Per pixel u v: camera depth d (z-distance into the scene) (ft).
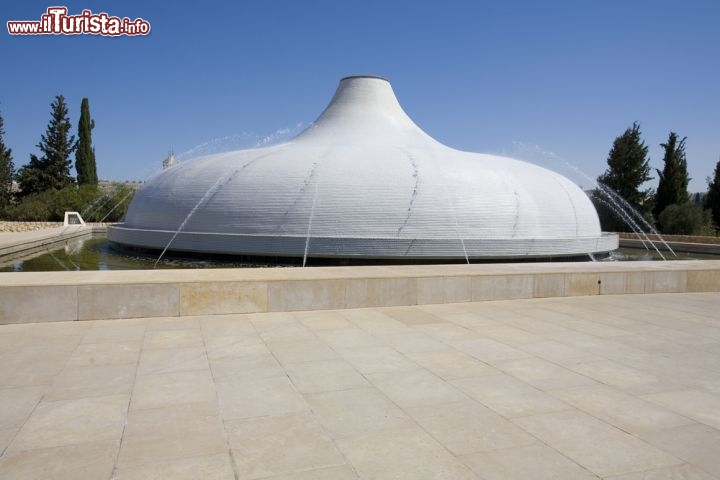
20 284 23.49
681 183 130.21
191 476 10.62
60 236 83.20
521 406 14.55
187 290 25.22
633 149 140.36
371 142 71.00
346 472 10.89
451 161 64.28
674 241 93.45
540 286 31.40
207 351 19.47
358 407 14.29
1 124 156.76
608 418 13.84
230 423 13.15
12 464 11.00
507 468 11.16
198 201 63.05
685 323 25.39
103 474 10.66
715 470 11.23
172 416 13.55
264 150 69.15
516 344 21.02
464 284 29.71
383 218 57.77
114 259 62.34
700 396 15.53
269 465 11.11
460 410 14.20
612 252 82.48
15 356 18.57
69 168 169.07
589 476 10.90
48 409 13.91
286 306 26.68
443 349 20.13
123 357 18.58
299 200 58.80
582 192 72.95
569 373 17.49
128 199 138.41
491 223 59.72
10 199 164.55
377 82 82.69
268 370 17.31
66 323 23.67
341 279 27.35
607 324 24.94
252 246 57.98
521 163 72.90
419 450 11.89
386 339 21.49
